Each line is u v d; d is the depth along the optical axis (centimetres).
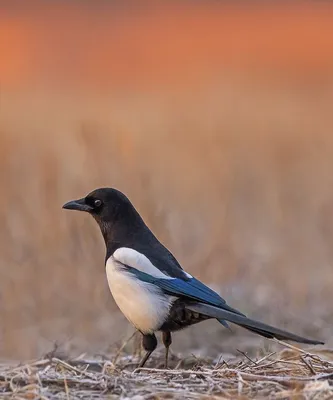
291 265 1667
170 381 955
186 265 1586
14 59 3531
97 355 1272
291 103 2631
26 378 950
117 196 1125
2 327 1461
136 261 1077
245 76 3145
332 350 1168
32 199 1667
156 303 1066
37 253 1570
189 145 2133
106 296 1532
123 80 3169
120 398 902
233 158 2106
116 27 4003
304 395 881
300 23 4031
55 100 2728
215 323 1401
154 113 2439
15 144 1952
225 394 907
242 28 3975
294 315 1477
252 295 1527
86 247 1583
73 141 1848
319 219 1844
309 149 2189
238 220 1862
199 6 4319
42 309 1493
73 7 4316
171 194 1884
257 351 1260
